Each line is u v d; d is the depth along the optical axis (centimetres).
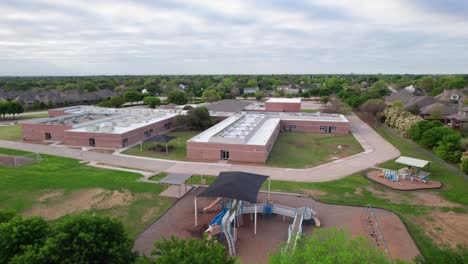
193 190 3694
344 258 1419
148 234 2689
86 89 17625
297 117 8194
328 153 5556
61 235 1694
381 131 7731
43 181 3803
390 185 3856
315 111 11169
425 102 9150
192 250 1576
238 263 1892
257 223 2952
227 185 2900
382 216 3020
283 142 6538
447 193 3600
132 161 4941
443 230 2736
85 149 5681
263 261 2319
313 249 1547
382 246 2492
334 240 1559
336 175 4294
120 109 9506
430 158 5103
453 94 11088
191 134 7231
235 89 19900
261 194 3581
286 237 2686
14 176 3941
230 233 2550
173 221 2928
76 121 7138
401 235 2659
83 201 3306
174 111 9094
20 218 1886
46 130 6412
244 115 8138
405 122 6906
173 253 1537
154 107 11756
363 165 4775
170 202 3350
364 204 3294
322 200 3400
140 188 3706
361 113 10519
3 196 3334
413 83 19688
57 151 5528
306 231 2764
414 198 3459
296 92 19362
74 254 1653
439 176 4203
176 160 5031
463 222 2878
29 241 1773
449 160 4800
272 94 17938
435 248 2452
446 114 8069
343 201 3372
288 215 3005
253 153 4934
